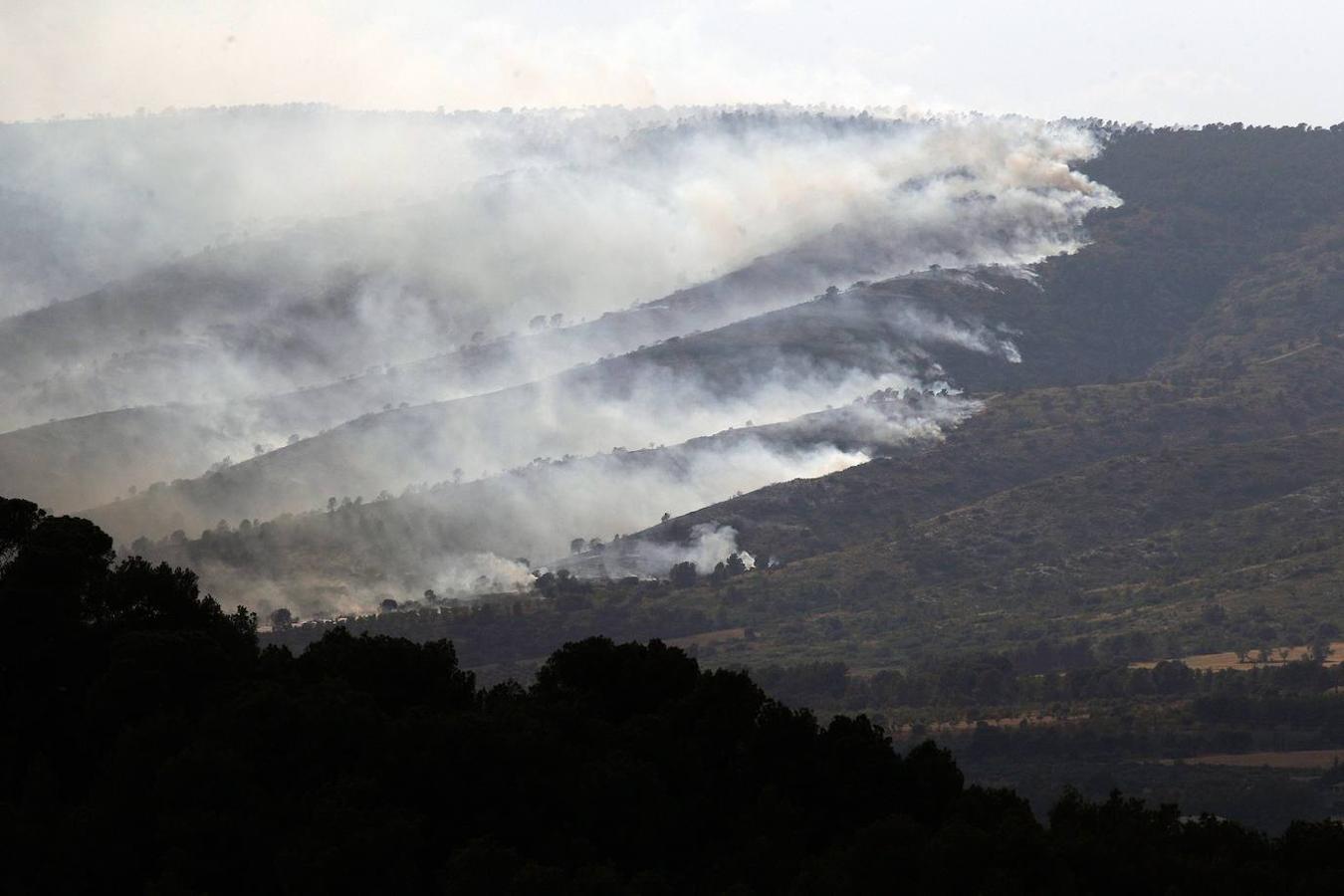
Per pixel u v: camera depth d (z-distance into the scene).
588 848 189.62
